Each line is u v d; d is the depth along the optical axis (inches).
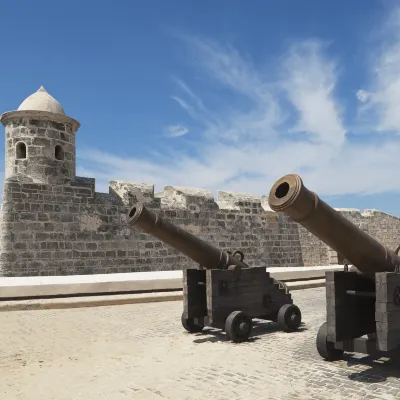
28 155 554.3
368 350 201.3
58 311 402.6
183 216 652.1
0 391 186.9
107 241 584.1
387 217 933.2
